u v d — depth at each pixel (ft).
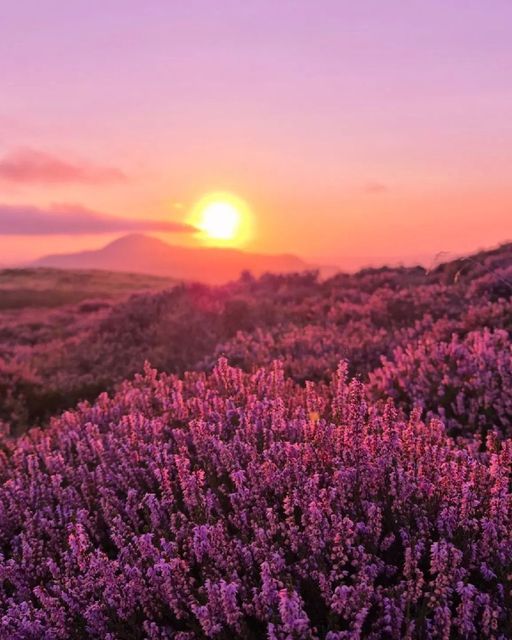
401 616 10.54
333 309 54.90
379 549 12.47
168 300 71.61
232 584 10.93
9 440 29.86
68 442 21.45
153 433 19.54
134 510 15.06
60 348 60.08
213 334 53.72
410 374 27.30
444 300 49.67
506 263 57.16
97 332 64.34
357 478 13.98
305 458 14.82
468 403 24.21
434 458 14.71
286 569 11.95
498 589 11.06
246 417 18.66
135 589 12.04
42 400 42.06
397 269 73.82
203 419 20.27
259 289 78.64
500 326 35.32
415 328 40.91
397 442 15.23
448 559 10.80
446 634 10.22
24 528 16.11
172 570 11.91
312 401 20.84
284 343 41.24
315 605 11.66
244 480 14.19
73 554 13.05
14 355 63.05
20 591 13.70
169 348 51.60
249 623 11.73
